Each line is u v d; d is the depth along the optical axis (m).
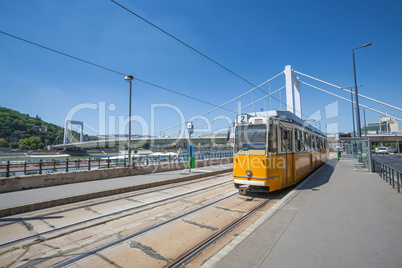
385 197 6.41
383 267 2.97
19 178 8.45
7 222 5.47
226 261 3.21
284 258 3.24
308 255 3.31
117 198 7.83
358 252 3.36
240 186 7.13
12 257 3.84
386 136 43.72
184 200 7.34
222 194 8.09
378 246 3.52
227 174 14.35
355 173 11.62
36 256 3.86
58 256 3.85
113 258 3.72
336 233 4.02
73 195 7.45
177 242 4.25
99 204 7.05
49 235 4.70
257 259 3.23
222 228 4.84
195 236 4.49
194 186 9.95
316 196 6.62
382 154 43.16
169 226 5.04
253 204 6.65
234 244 3.77
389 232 4.02
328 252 3.38
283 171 7.58
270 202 6.89
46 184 9.16
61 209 6.54
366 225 4.35
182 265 3.47
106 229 4.97
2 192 7.96
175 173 13.44
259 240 3.81
